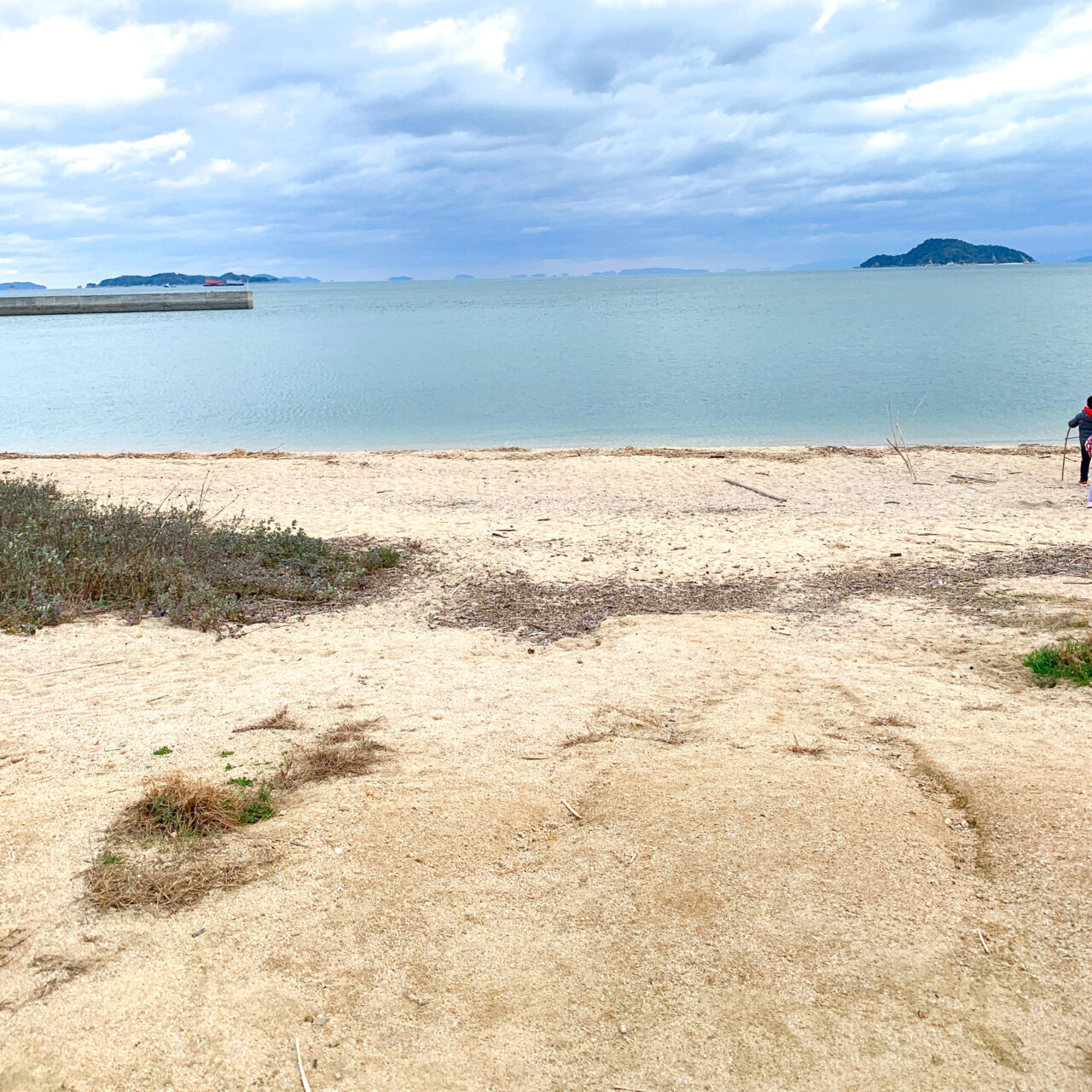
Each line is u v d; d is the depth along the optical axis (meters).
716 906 3.37
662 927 3.28
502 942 3.23
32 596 8.03
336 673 6.69
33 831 3.85
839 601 8.92
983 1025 2.80
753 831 3.84
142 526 10.13
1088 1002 2.85
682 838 3.82
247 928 3.25
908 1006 2.89
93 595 8.52
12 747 5.01
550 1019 2.89
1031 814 3.96
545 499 14.89
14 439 22.36
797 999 2.93
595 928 3.29
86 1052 2.68
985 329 47.41
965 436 21.16
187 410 26.69
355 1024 2.84
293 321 75.50
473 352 42.16
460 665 6.99
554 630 8.16
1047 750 4.78
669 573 10.19
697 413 24.81
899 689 6.13
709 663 6.93
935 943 3.17
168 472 17.03
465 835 3.92
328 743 5.16
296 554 10.42
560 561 10.76
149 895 3.42
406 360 39.28
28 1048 2.69
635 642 7.59
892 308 70.75
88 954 3.09
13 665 6.63
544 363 36.88
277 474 17.00
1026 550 10.60
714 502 14.46
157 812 4.02
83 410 26.67
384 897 3.45
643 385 30.11
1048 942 3.14
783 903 3.37
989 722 5.36
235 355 43.06
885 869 3.58
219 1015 2.84
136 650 7.14
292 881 3.53
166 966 3.04
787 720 5.59
